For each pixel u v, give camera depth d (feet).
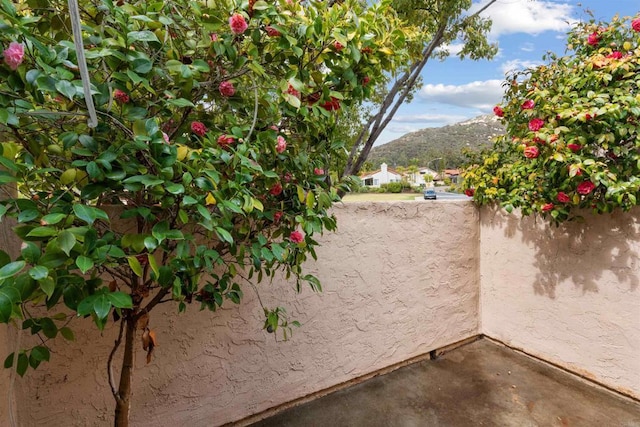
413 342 10.41
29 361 4.13
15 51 3.06
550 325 9.99
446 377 9.61
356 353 9.32
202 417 7.21
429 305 10.70
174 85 4.62
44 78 3.20
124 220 5.85
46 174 4.00
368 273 9.40
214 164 4.53
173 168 3.96
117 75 3.79
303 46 5.23
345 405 8.42
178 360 6.89
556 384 9.16
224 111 5.50
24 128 3.72
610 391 8.75
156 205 4.46
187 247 4.16
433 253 10.69
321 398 8.70
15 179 3.27
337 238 8.82
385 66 5.95
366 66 5.69
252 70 4.90
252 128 4.77
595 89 8.16
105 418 6.21
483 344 11.60
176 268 4.22
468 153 11.67
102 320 3.28
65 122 3.90
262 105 5.45
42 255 3.12
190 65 4.50
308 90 5.57
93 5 3.99
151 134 3.76
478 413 8.03
